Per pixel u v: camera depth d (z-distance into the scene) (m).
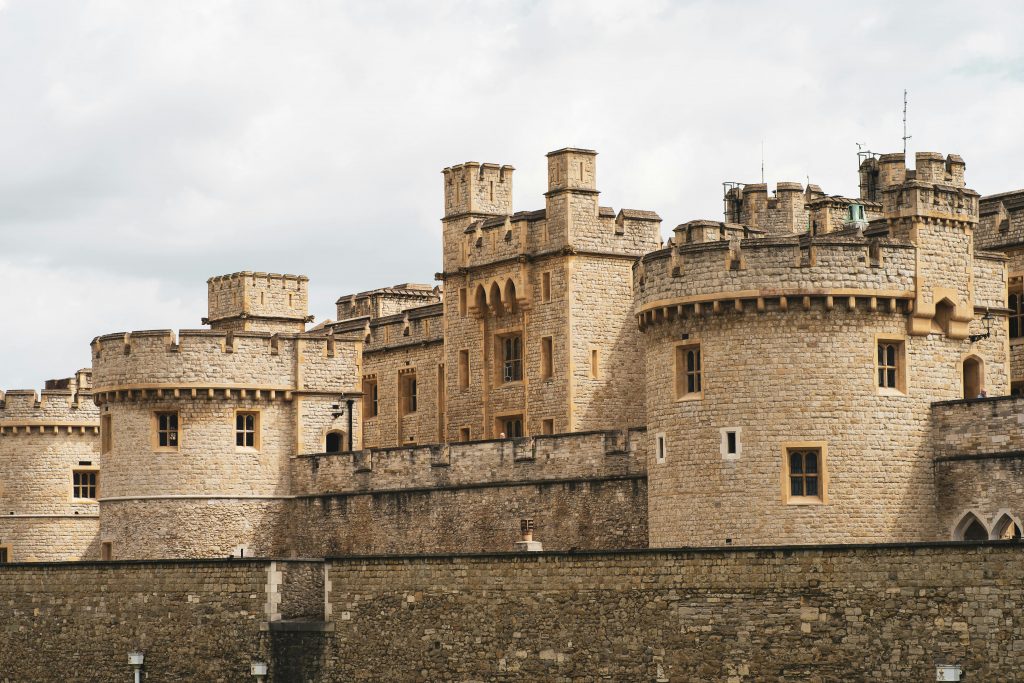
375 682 68.69
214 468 85.00
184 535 84.69
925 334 68.56
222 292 106.75
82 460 106.25
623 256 87.69
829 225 86.44
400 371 98.81
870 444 67.19
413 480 81.88
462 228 92.19
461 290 91.81
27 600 78.81
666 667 62.16
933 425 68.38
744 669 60.72
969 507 67.00
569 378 85.94
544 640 64.75
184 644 73.81
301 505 85.69
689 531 68.56
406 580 68.19
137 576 75.56
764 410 67.38
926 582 57.66
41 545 105.38
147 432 85.31
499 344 90.25
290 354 86.62
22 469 105.69
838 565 59.38
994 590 56.34
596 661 63.59
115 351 86.00
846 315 67.38
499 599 65.88
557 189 87.06
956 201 69.56
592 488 75.38
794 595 60.03
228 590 72.88
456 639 66.75
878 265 67.50
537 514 77.06
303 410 86.62
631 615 63.00
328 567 70.19
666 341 69.56
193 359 85.00
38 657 78.31
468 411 90.94
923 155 79.12
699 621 61.66
